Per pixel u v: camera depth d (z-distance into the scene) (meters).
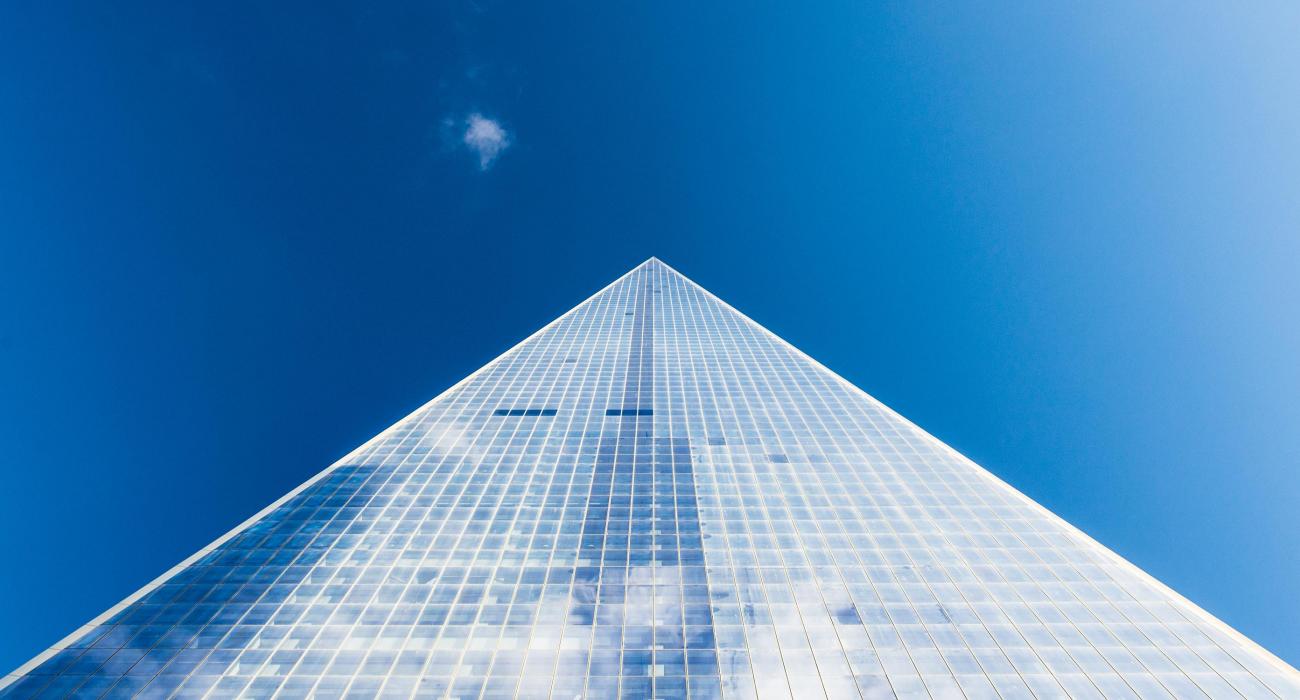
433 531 39.25
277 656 28.23
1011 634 30.20
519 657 28.30
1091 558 36.78
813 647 29.03
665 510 42.19
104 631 29.56
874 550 37.56
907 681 27.09
